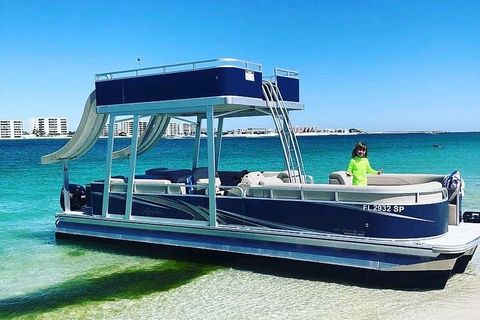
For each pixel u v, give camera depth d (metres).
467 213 8.98
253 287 8.09
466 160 40.06
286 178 10.55
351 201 8.00
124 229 10.68
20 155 59.69
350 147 75.38
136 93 10.16
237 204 9.15
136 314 7.10
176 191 10.06
